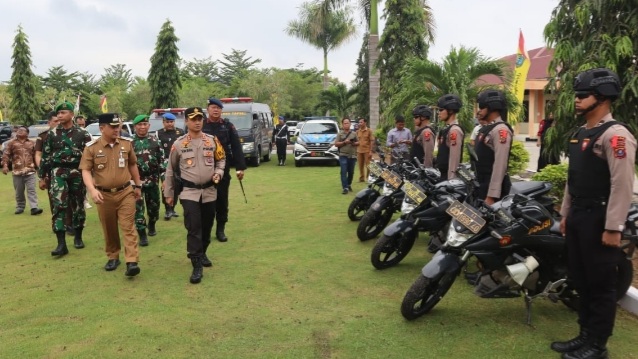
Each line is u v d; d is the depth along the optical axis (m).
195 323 4.14
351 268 5.52
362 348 3.70
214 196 5.41
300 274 5.34
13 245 6.77
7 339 3.91
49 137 6.24
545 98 7.03
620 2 5.95
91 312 4.40
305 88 55.97
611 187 3.19
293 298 4.67
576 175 3.42
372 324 4.09
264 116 19.20
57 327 4.11
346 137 10.66
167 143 8.02
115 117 5.18
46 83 65.00
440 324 4.08
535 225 3.96
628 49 5.75
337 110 40.50
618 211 3.16
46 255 6.23
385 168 6.47
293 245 6.50
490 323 4.09
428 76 11.98
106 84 68.62
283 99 52.06
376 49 19.30
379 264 5.41
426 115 6.87
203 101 51.09
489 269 4.03
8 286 5.11
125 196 5.32
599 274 3.37
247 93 52.66
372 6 19.28
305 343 3.78
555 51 6.38
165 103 30.23
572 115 6.28
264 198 10.19
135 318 4.25
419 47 18.55
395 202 6.43
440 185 5.36
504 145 4.68
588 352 3.46
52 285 5.12
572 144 3.50
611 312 3.40
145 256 6.13
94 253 6.29
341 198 10.09
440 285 4.21
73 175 6.29
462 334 3.90
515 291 4.06
